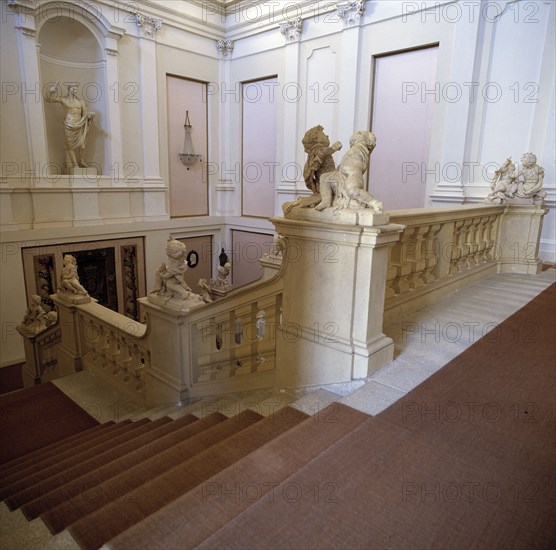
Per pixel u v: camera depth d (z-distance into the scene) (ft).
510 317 10.99
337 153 26.91
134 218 29.63
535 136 19.74
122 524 4.95
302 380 8.87
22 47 22.65
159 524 4.48
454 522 4.39
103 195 27.58
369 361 7.86
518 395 7.09
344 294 8.01
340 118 26.37
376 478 5.07
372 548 4.09
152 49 28.66
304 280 8.56
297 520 4.43
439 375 7.77
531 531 4.28
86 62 26.76
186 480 5.73
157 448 7.62
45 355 17.99
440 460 5.41
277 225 8.76
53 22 24.43
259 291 9.36
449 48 21.62
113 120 27.37
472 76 20.85
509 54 20.16
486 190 21.34
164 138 30.58
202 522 4.51
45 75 25.26
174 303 10.39
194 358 10.74
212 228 34.17
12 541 5.18
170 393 11.09
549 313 11.32
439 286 12.60
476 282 14.89
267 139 31.94
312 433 6.19
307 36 27.68
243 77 32.30
